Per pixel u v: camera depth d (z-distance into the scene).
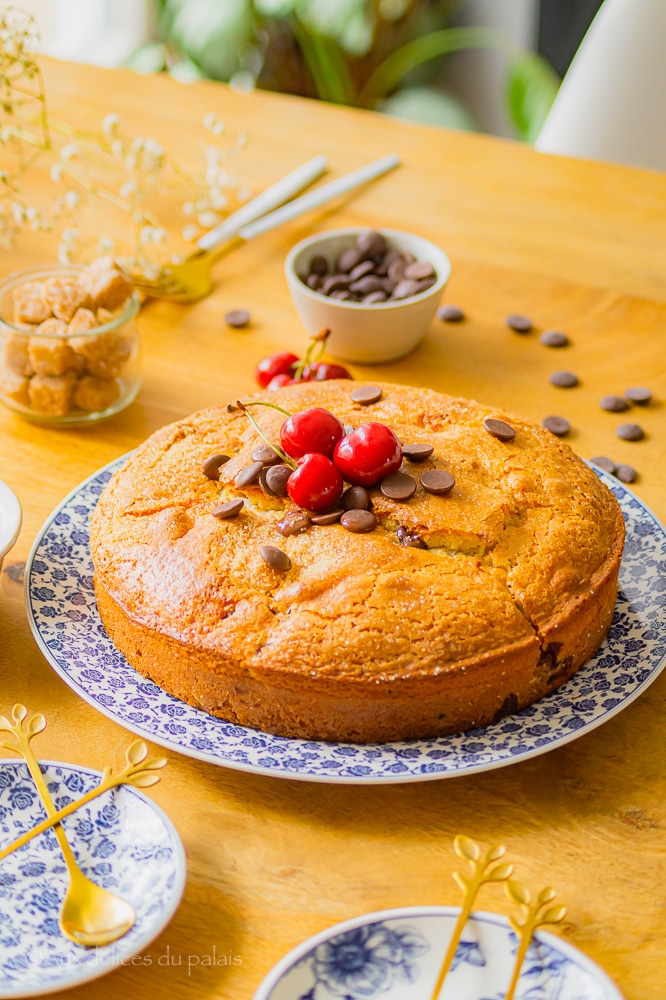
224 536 0.80
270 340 1.04
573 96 1.42
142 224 1.08
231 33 1.85
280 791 0.77
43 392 0.94
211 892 0.73
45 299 0.95
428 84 2.18
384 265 1.04
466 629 0.77
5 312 0.96
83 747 0.78
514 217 1.18
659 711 0.80
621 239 1.15
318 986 0.69
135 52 1.92
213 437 0.86
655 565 0.85
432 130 1.34
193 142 1.28
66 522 0.87
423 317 1.00
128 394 0.97
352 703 0.76
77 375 0.95
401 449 0.81
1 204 1.15
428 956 0.70
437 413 0.86
